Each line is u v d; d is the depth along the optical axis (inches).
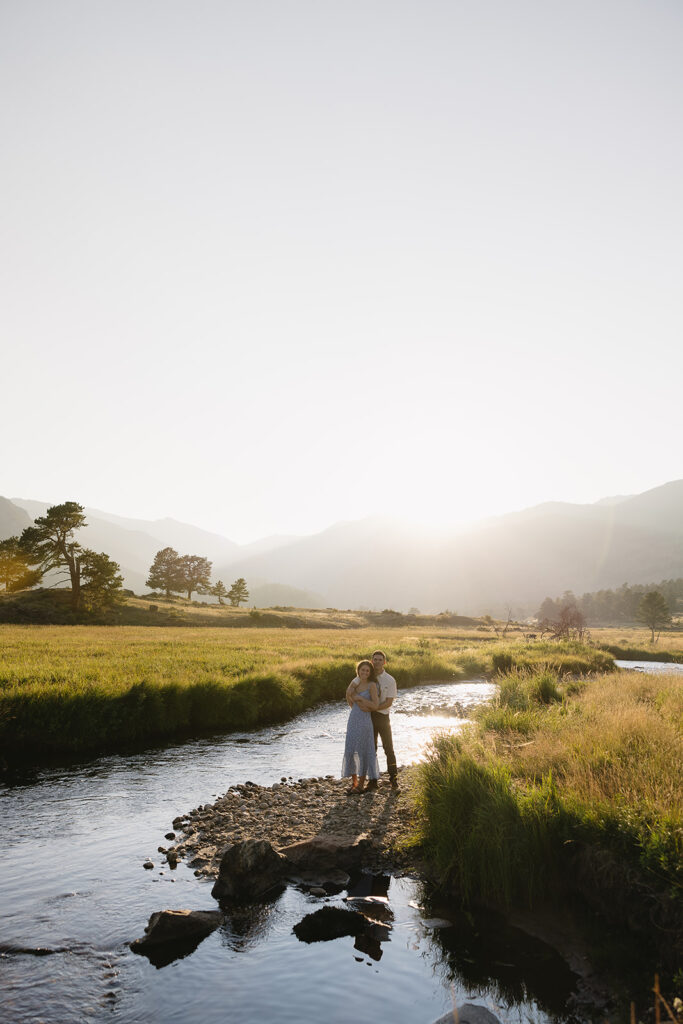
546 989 203.6
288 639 1995.6
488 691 1147.9
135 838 355.9
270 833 354.3
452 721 788.6
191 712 729.0
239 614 4343.0
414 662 1395.2
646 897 230.2
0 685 679.7
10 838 355.9
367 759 434.9
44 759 559.8
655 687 673.6
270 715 821.9
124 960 223.3
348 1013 189.8
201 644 1517.0
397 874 301.9
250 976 212.2
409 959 223.8
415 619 5036.9
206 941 237.0
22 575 3912.4
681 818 246.1
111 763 549.0
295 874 300.7
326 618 4586.6
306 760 569.6
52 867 311.6
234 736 684.1
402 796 418.6
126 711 654.5
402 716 837.8
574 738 385.7
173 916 243.1
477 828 279.0
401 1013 190.1
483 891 270.5
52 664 909.8
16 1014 190.7
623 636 4544.8
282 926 248.8
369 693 441.4
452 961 221.9
